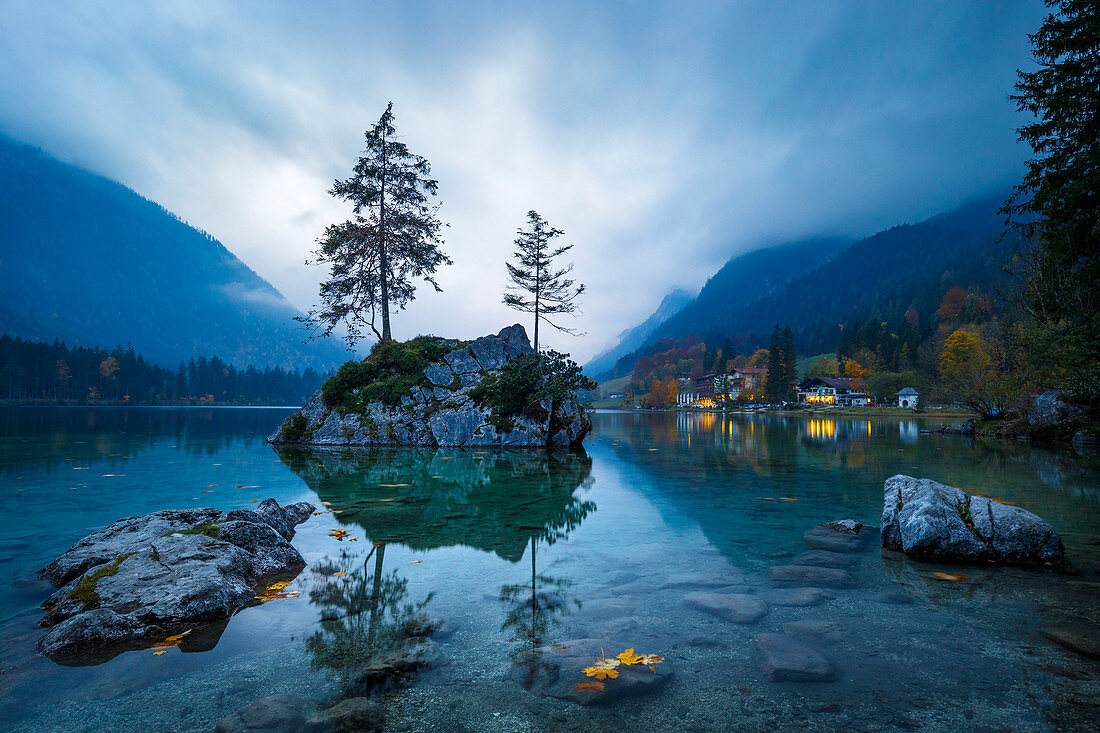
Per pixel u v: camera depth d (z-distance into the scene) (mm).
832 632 3586
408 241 26844
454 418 20547
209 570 4324
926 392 84062
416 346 24359
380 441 20469
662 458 16359
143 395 131875
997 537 5414
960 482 10742
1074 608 4094
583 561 5309
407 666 3057
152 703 2693
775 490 10008
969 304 132875
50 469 11297
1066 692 2781
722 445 22188
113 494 8484
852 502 8750
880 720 2512
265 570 4875
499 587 4504
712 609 3979
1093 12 15930
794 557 5520
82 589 4090
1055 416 23312
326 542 6012
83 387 114188
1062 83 16844
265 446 18656
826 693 2768
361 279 26375
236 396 163000
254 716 2527
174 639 3475
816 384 114688
